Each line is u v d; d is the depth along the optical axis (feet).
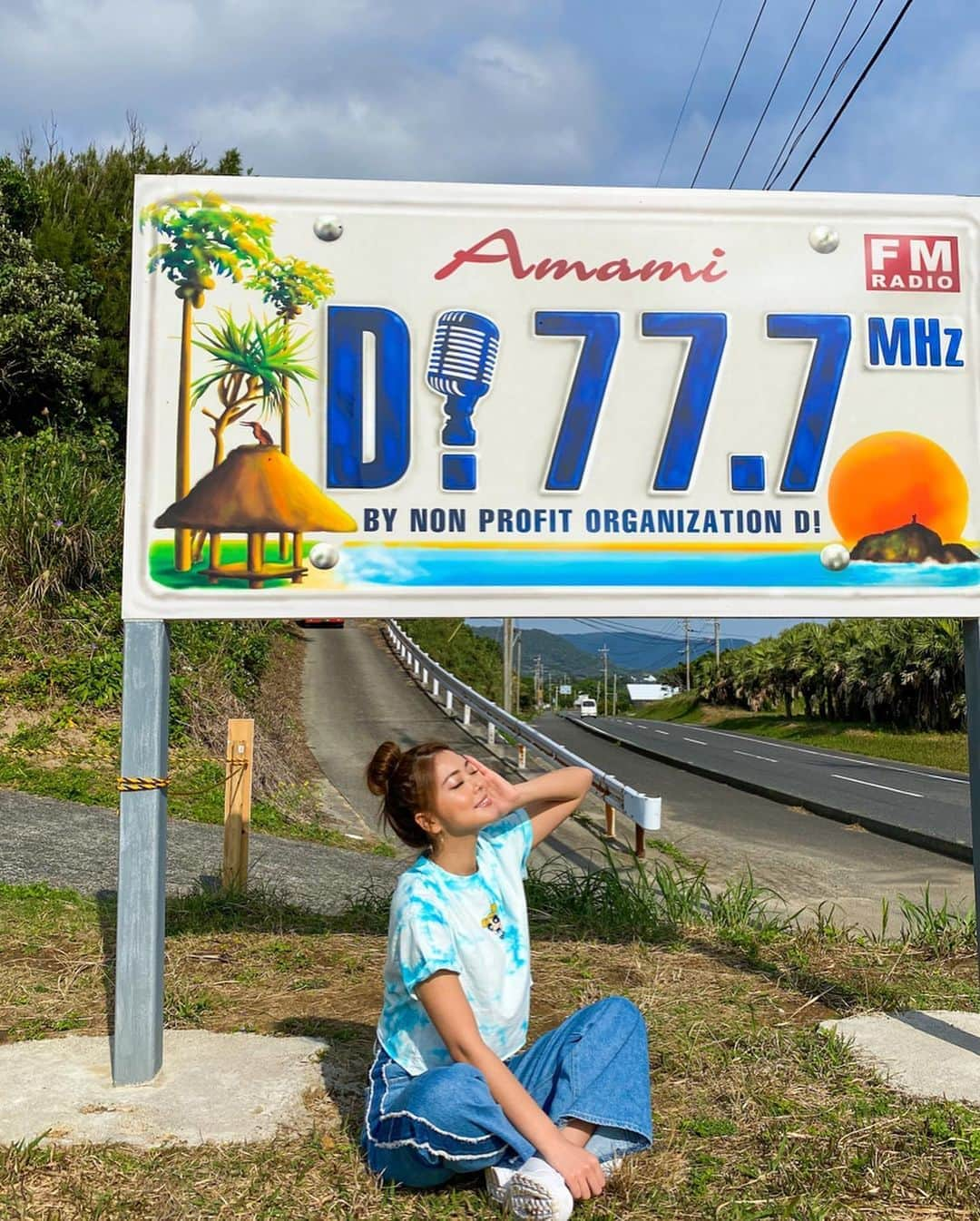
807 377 13.33
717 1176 9.12
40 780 30.66
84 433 65.87
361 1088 10.99
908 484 13.33
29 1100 10.62
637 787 58.54
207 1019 13.52
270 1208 8.48
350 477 12.71
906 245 13.62
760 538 13.14
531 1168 7.85
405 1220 8.33
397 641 103.60
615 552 12.95
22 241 64.39
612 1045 8.57
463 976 8.64
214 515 12.45
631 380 13.17
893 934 24.14
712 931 18.94
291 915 19.43
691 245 13.39
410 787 8.71
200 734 39.65
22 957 15.62
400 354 12.94
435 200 13.12
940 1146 9.61
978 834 13.05
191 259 12.79
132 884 11.46
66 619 39.40
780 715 151.12
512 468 12.93
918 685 105.60
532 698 291.17
